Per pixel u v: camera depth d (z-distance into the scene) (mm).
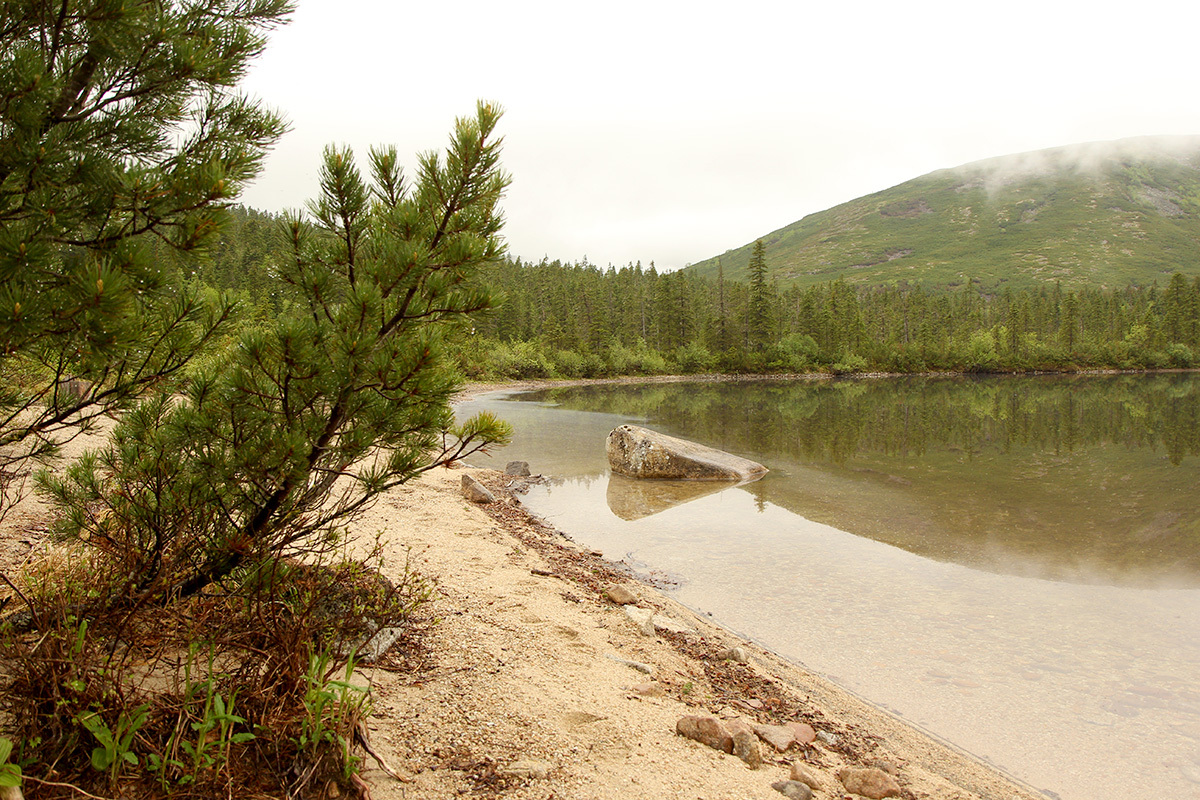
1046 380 67812
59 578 2971
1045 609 7359
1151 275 185500
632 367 75500
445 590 5535
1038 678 5730
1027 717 5090
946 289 194000
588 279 95312
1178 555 9391
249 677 2756
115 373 2682
